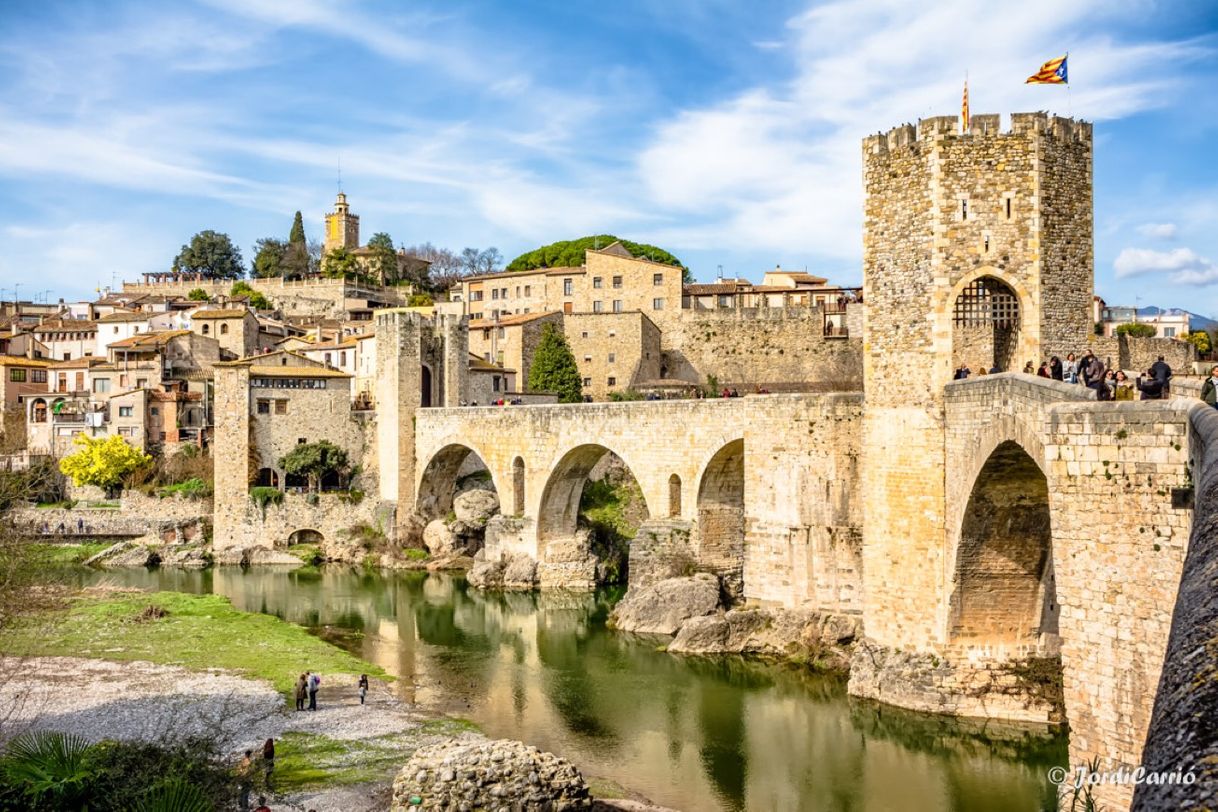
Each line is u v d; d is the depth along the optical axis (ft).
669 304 435.12
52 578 245.45
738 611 211.41
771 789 137.39
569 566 297.53
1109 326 398.42
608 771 145.48
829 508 199.82
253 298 626.64
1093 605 87.81
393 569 335.06
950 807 129.49
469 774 123.65
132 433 399.85
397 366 355.36
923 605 154.71
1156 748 27.20
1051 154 147.74
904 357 155.33
